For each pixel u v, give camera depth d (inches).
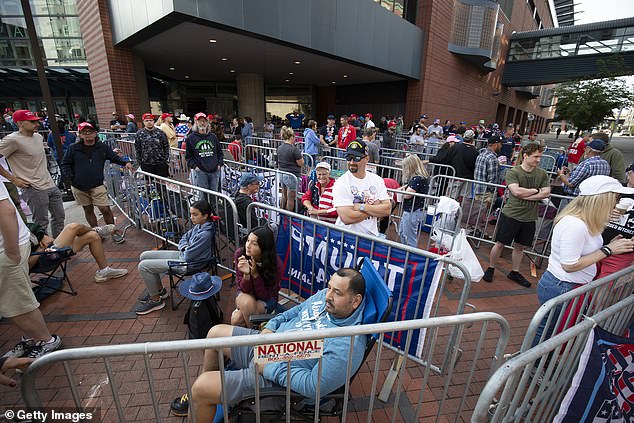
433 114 833.5
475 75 1009.5
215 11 348.2
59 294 144.4
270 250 107.0
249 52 492.1
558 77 1080.8
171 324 127.2
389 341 107.3
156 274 131.9
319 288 126.6
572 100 788.0
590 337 69.0
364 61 584.1
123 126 418.9
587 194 91.0
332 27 497.4
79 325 124.9
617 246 90.9
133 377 102.0
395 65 676.1
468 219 231.9
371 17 573.3
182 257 134.3
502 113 1387.8
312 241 124.6
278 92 955.3
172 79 821.2
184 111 871.7
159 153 237.5
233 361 86.4
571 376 78.0
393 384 103.9
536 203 157.9
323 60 558.3
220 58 544.4
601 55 965.8
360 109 946.1
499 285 170.6
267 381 77.0
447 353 100.1
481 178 228.8
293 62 582.6
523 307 151.1
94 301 139.9
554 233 99.2
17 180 159.0
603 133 241.6
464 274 88.2
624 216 104.7
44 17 698.2
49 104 241.6
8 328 123.3
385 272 105.5
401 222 186.2
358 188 122.6
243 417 84.7
